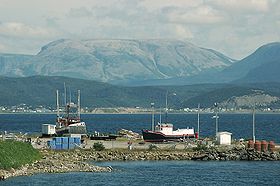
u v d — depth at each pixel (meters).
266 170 190.12
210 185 158.12
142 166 198.00
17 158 178.25
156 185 156.38
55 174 171.00
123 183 158.50
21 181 155.75
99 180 162.38
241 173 182.38
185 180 166.38
